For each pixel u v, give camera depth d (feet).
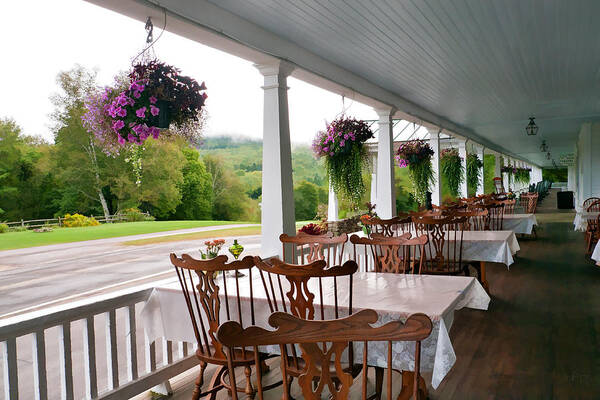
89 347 8.59
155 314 9.61
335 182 18.44
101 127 9.61
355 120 18.22
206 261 7.88
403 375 7.51
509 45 15.87
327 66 16.79
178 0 10.37
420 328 4.36
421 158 28.25
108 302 8.89
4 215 85.87
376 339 4.42
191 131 10.16
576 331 13.19
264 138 14.51
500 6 12.32
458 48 15.90
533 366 10.82
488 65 18.40
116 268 37.78
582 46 16.29
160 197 96.37
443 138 45.60
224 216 119.44
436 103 26.43
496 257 16.17
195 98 9.83
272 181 14.40
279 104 14.33
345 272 7.28
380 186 23.34
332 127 18.15
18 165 88.02
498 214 25.82
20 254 47.50
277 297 8.59
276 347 7.97
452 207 25.95
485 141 51.39
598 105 29.25
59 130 88.43
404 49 15.72
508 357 11.42
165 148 93.15
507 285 19.43
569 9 12.66
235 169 125.90
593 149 37.83
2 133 89.20
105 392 8.91
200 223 88.22
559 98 26.40
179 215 108.06
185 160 98.89
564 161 107.76
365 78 19.77
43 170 87.35
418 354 4.49
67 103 88.28
